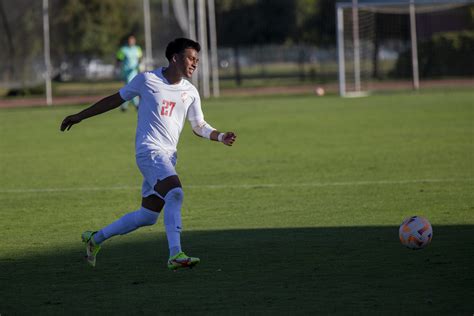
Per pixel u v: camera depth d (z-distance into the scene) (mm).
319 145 53375
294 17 164750
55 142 59531
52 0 132000
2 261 23672
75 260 23625
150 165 20938
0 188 38656
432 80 125500
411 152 48219
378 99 94750
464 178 37969
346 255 23328
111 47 146375
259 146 53812
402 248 24016
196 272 21781
